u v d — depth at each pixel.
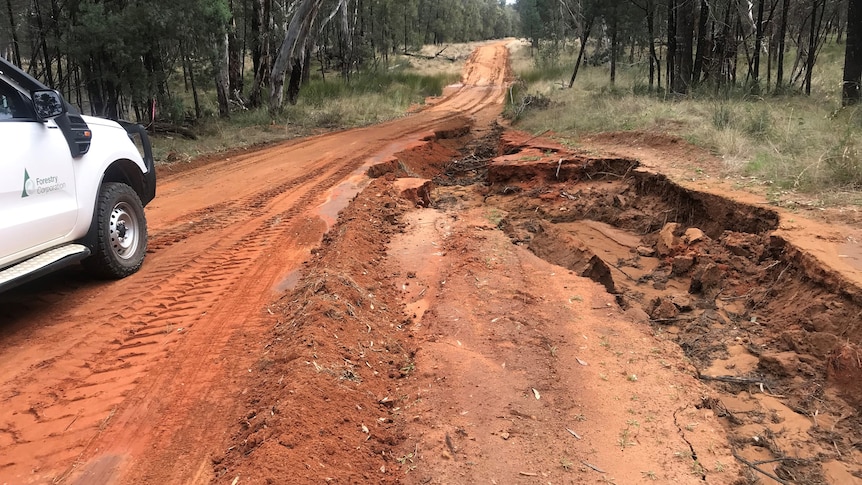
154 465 2.97
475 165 14.88
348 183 10.27
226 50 21.55
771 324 5.34
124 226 5.56
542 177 10.99
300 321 4.32
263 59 25.73
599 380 4.15
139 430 3.25
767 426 4.07
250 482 2.64
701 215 8.07
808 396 4.36
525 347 4.56
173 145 14.61
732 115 11.39
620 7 22.27
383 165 12.16
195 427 3.29
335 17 43.41
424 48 64.50
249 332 4.45
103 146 5.21
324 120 22.09
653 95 17.05
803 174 7.50
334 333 4.21
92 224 5.04
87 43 14.14
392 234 7.52
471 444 3.33
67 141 4.66
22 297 5.02
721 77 17.64
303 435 3.02
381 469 3.05
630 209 9.40
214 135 17.16
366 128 20.31
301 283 5.36
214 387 3.68
